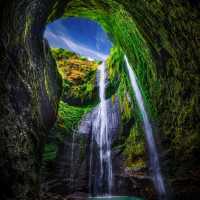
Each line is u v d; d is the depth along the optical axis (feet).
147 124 36.63
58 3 28.25
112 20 36.17
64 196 40.78
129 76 44.68
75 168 46.68
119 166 43.68
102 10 33.94
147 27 27.63
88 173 47.14
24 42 19.35
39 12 22.47
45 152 44.96
